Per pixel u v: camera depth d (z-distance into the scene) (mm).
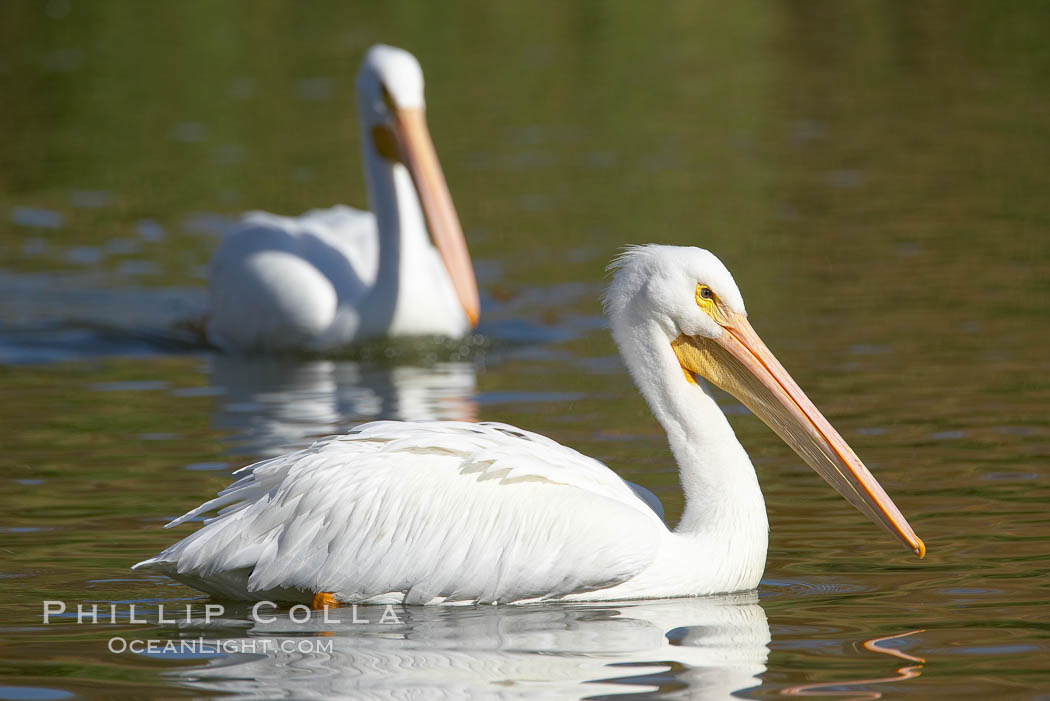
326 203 23047
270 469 8594
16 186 24625
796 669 7160
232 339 16625
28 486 10742
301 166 25594
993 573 8648
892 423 12156
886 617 7957
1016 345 14617
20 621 8031
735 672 7129
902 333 15242
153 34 38812
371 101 16469
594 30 39406
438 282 17047
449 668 7230
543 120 29172
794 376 13797
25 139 28094
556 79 33125
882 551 9234
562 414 12891
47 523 9844
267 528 8359
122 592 8570
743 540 8727
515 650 7516
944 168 23797
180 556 8336
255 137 27953
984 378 13500
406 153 16219
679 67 34406
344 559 8312
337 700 6777
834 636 7672
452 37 38531
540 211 22094
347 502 8367
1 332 16750
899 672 7078
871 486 8875
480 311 17469
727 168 24578
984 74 32188
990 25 38094
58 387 14320
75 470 11172
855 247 19172
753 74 33375
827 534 9656
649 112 29719
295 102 30859
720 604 8414
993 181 22688
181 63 35188
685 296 9203
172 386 14414
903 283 17312
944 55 34656
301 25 39844
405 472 8461
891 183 22938
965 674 7031
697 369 9281
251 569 8359
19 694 6918
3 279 19188
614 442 11859
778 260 18688
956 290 16906
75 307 18000
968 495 10219
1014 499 10086
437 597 8344
